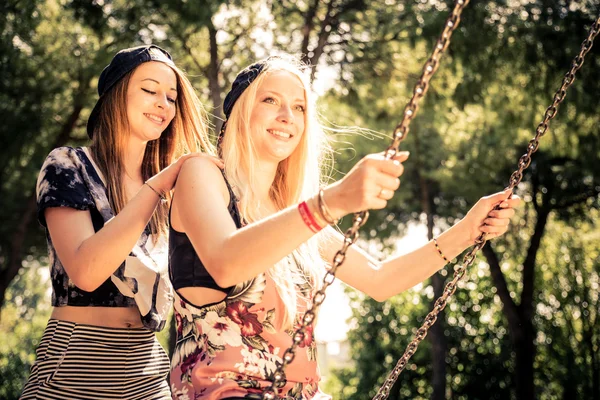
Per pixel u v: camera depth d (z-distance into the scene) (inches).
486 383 783.1
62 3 413.1
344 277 113.0
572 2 431.2
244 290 92.4
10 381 739.4
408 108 74.6
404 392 794.2
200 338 93.3
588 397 797.2
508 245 645.9
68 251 106.2
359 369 813.2
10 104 442.3
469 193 534.3
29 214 541.6
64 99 469.4
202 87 432.5
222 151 100.7
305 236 76.4
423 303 799.1
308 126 105.4
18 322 1168.2
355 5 434.9
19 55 413.7
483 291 788.6
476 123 526.9
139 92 120.2
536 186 586.9
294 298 94.8
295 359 94.3
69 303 112.3
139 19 401.7
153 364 118.3
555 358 810.8
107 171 117.7
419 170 570.6
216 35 410.6
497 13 427.8
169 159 126.6
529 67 436.5
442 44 74.1
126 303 114.0
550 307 821.2
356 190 73.8
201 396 90.5
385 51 447.8
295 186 106.6
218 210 86.1
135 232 95.3
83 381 112.3
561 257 820.0
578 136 464.8
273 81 102.0
